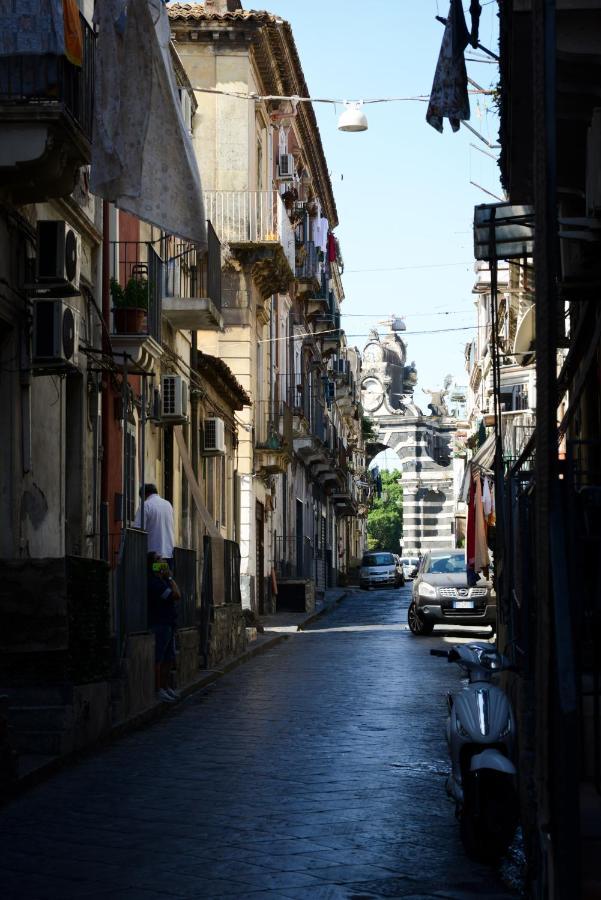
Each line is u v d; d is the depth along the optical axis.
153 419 37.38
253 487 60.66
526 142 21.62
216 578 38.47
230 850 13.50
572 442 10.45
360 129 36.12
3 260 22.09
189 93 45.06
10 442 22.75
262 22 58.72
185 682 31.00
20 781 16.81
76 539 28.27
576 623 9.94
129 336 30.89
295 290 80.75
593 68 18.83
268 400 65.44
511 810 12.84
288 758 19.97
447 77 19.23
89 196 29.95
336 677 34.06
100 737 21.34
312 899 11.52
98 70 21.62
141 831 14.46
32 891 11.81
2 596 19.55
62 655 19.53
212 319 41.00
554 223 9.24
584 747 13.70
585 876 10.59
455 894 11.72
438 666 36.97
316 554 98.12
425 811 15.68
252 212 58.91
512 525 20.42
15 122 20.44
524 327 41.53
